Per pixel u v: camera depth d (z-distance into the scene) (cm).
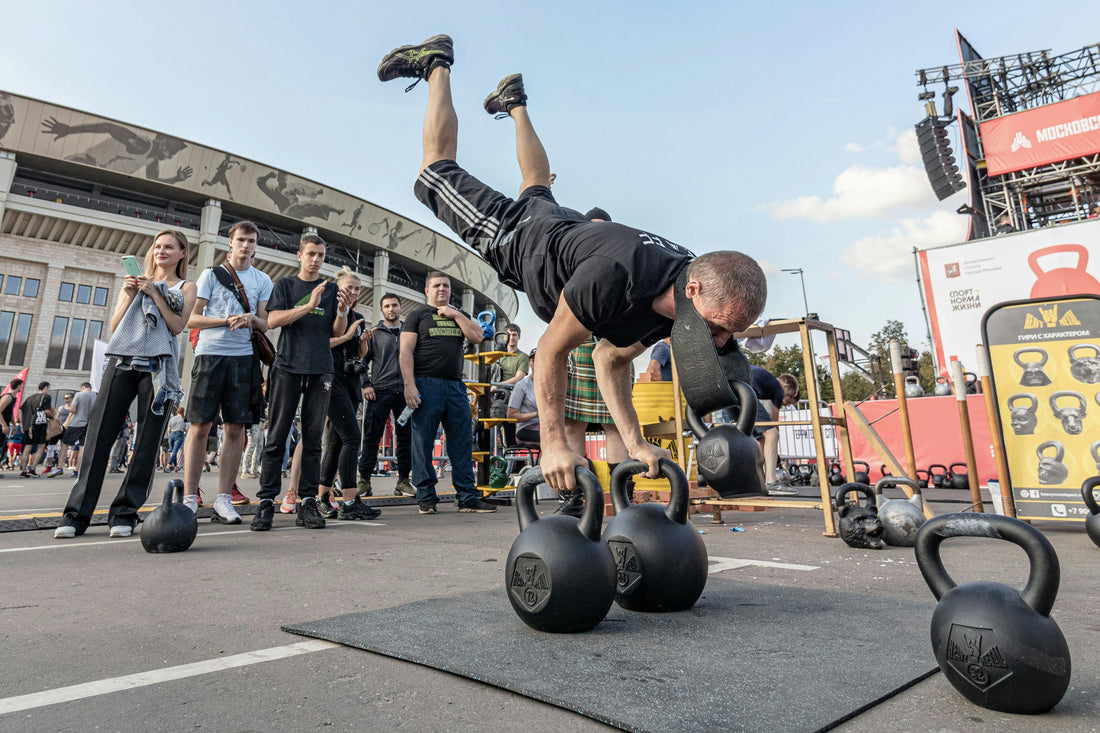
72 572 248
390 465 1493
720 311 147
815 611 174
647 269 161
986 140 2073
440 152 266
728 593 201
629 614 171
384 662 132
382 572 247
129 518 368
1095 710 106
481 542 342
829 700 106
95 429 367
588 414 481
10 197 3959
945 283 1191
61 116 4031
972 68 2267
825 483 369
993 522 112
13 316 4078
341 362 479
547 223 202
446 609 175
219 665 130
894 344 381
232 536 370
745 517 494
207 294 433
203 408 421
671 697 107
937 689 115
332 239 5472
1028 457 380
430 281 546
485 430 646
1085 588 212
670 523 178
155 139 4356
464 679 121
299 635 153
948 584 118
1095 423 363
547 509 585
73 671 127
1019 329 390
